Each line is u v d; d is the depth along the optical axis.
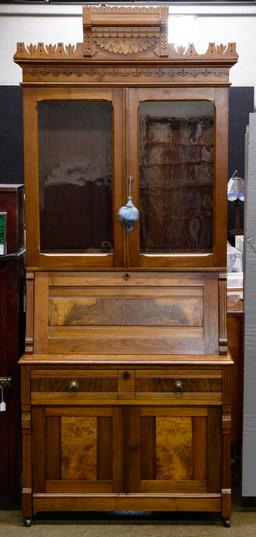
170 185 3.35
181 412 3.27
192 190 3.35
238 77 5.38
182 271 3.35
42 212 3.37
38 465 3.31
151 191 3.35
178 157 3.33
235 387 3.64
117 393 3.25
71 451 3.30
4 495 3.52
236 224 5.06
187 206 3.36
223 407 3.26
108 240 3.38
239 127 5.35
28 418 3.27
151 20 3.19
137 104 3.26
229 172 5.36
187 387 3.25
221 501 3.31
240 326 3.58
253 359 3.40
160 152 3.32
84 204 3.36
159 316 3.33
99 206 3.36
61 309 3.34
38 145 3.32
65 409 3.28
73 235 3.38
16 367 3.47
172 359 3.24
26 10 5.30
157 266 3.35
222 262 3.35
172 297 3.34
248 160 3.32
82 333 3.32
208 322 3.31
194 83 3.24
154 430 3.29
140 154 3.32
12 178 5.38
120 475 3.31
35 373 3.25
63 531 3.31
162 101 3.28
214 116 3.28
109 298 3.35
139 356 3.26
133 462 3.30
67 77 3.25
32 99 3.27
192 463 3.30
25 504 3.32
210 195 3.35
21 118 5.36
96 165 3.34
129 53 3.22
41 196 3.36
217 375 3.24
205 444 3.29
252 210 3.35
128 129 3.28
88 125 3.32
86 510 3.32
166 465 3.30
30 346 3.31
